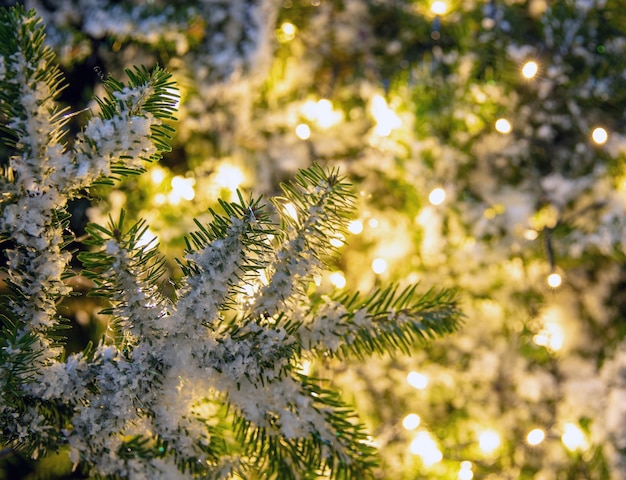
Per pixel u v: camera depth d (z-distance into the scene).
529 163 0.84
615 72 0.79
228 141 0.87
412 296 0.55
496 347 0.83
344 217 0.49
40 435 0.48
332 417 0.51
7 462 0.68
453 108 0.84
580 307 0.85
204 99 0.85
